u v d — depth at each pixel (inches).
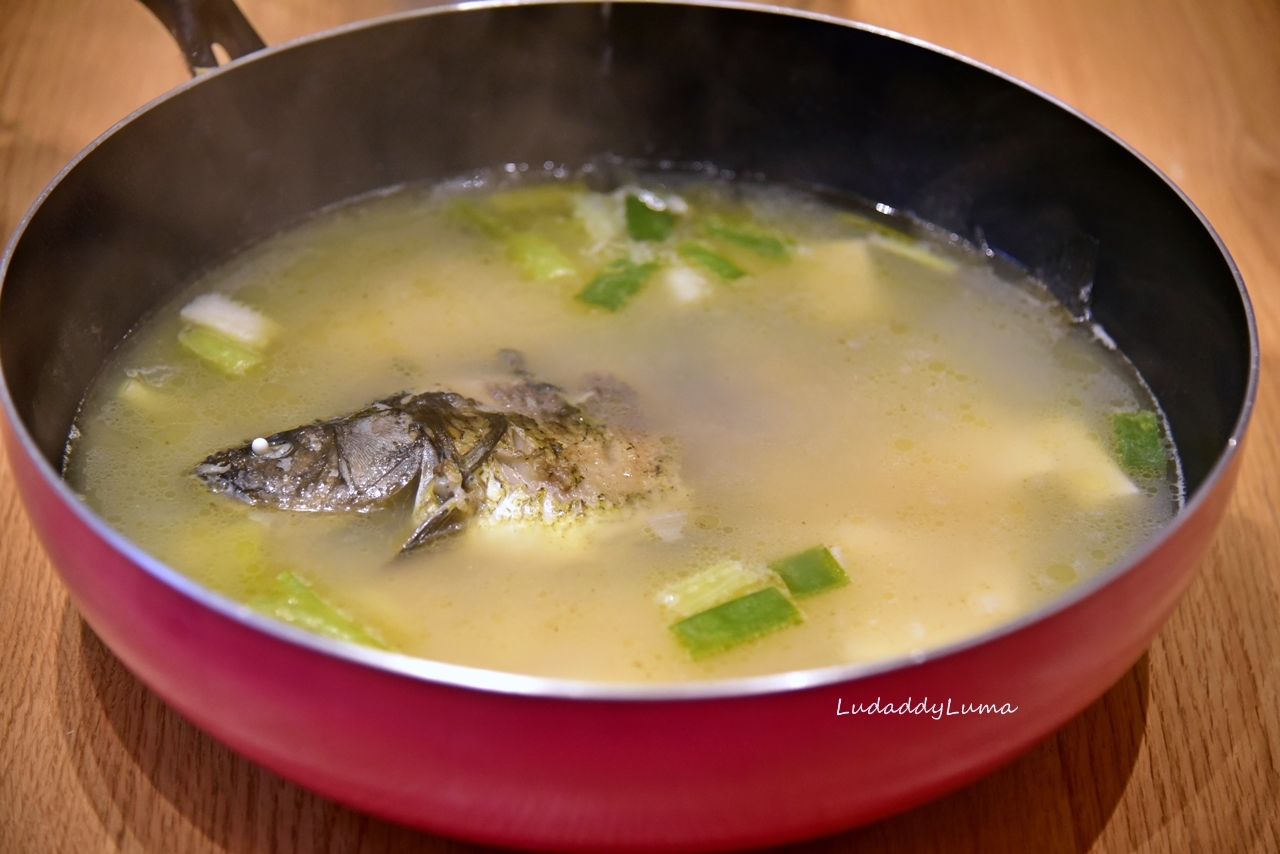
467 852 20.7
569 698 18.0
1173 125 29.4
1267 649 22.6
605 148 28.1
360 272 26.7
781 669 21.8
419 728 18.4
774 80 27.0
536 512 22.7
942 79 25.9
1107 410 24.9
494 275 26.8
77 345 23.7
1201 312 23.4
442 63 26.5
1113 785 21.4
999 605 22.5
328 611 21.9
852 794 19.0
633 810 18.8
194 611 18.6
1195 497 19.6
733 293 26.6
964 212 27.1
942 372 25.5
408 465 22.6
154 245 24.9
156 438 23.9
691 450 24.1
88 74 29.1
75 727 21.4
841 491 23.7
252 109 25.2
